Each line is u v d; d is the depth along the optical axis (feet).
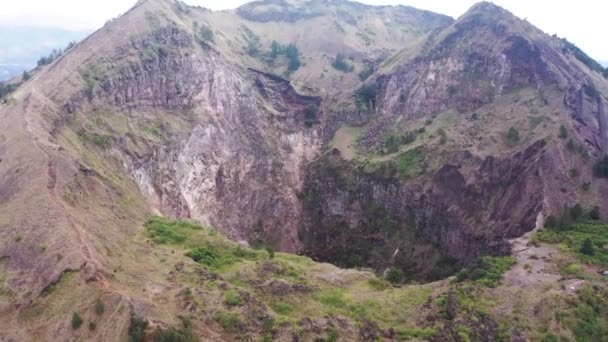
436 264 323.57
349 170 399.85
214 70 399.85
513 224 284.61
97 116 300.81
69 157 240.73
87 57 331.77
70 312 160.35
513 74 385.50
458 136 366.22
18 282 175.94
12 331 160.76
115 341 148.36
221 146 378.32
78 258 176.45
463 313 184.34
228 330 166.91
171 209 311.88
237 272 208.54
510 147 327.67
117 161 286.05
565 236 241.55
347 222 386.11
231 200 374.84
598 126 330.54
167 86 363.97
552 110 335.47
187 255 219.41
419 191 353.92
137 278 185.98
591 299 185.47
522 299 189.06
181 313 169.07
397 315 189.57
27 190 214.28
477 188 321.11
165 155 325.21
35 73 387.96
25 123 251.60
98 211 227.61
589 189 284.82
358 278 223.71
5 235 194.90
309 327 171.83
